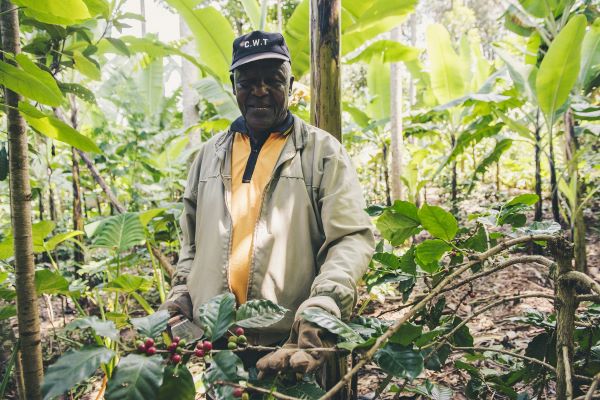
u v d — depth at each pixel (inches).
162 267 105.6
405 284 53.1
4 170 59.7
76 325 30.5
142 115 214.5
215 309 35.2
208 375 29.5
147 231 95.2
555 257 35.6
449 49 192.4
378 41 173.5
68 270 116.0
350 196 48.4
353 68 461.7
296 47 137.9
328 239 47.0
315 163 50.2
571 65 113.2
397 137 223.6
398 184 227.1
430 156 323.9
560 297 35.5
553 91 119.3
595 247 162.4
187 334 49.1
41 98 40.8
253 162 52.2
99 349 29.8
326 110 58.3
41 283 57.8
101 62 184.4
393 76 220.2
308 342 36.1
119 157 189.3
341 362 52.1
